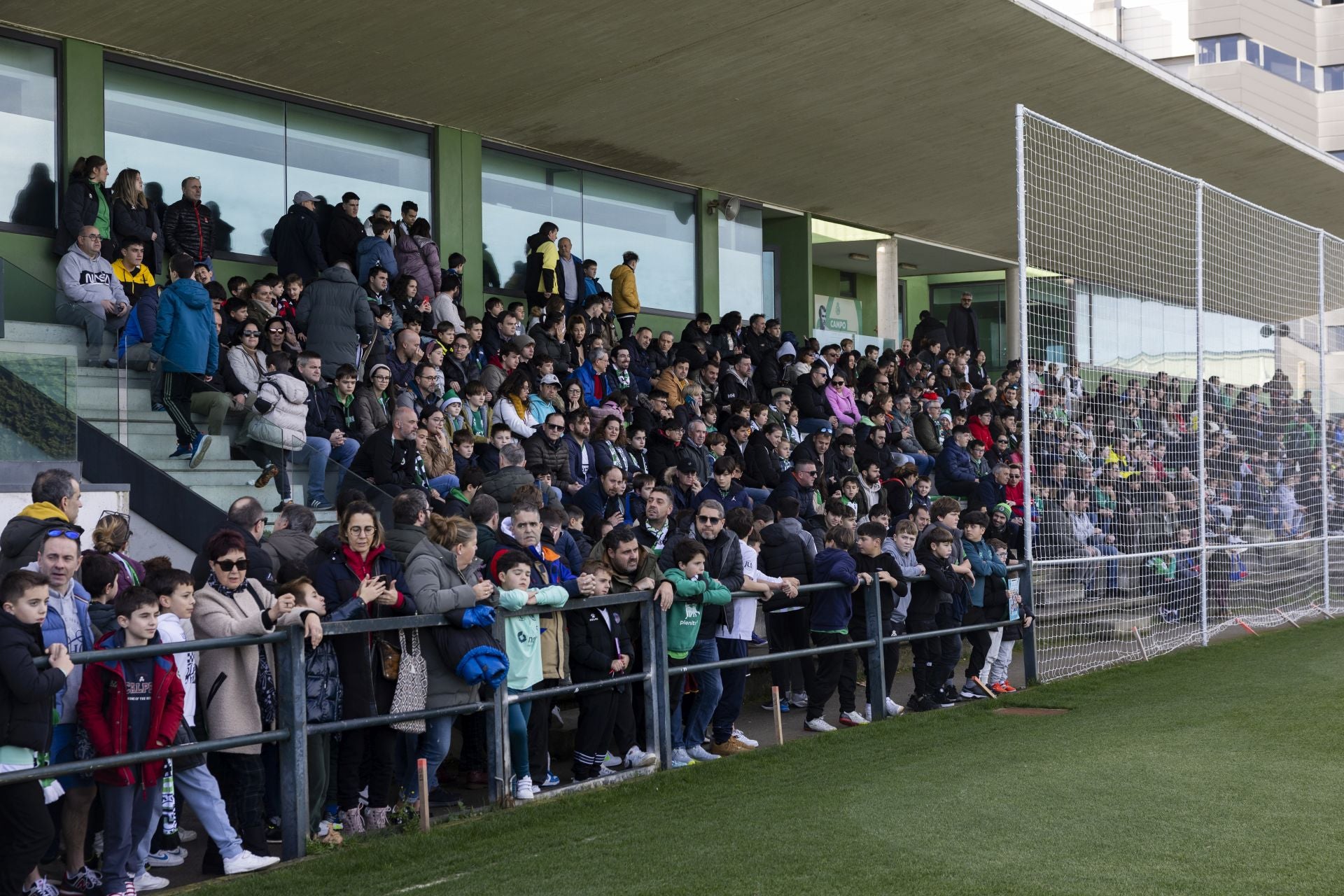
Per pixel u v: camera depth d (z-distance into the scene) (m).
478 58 13.23
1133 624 12.12
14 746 4.90
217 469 8.39
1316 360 16.20
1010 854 5.57
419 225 12.93
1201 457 13.29
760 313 19.27
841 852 5.65
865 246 21.88
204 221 11.68
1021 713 9.48
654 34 13.55
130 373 8.27
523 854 5.77
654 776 7.38
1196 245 13.85
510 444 10.00
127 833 5.26
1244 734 8.30
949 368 19.12
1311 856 5.48
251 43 12.08
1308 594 15.62
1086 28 15.71
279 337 10.74
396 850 5.80
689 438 12.89
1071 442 11.70
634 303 15.69
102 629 5.96
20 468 7.85
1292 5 49.16
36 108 11.29
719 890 5.13
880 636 9.30
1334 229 25.19
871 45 14.78
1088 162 12.44
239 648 5.79
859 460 14.36
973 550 10.39
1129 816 6.20
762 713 9.96
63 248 10.57
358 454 9.48
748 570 8.96
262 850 5.88
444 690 6.55
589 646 7.29
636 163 16.80
